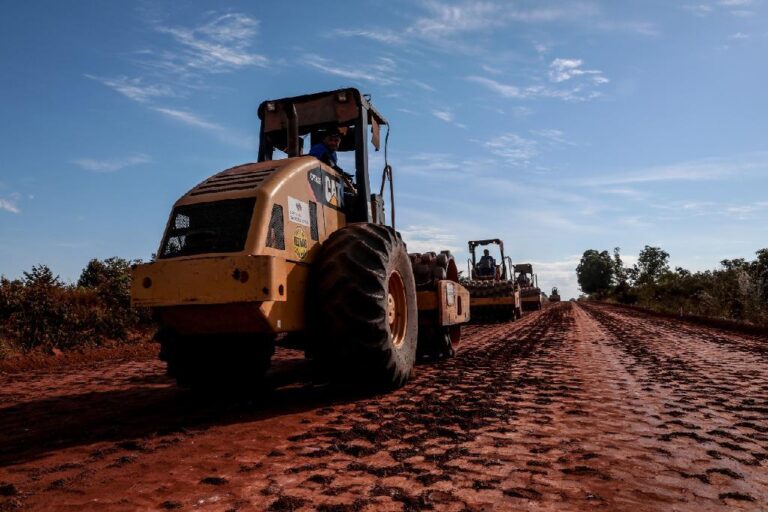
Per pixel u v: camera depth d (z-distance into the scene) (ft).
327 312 12.68
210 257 11.05
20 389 17.12
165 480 7.55
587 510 6.32
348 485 7.16
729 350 25.89
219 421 11.30
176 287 11.10
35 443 9.93
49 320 29.14
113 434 10.39
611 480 7.35
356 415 11.61
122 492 7.12
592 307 131.95
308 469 7.88
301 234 13.10
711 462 8.18
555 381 16.33
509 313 63.62
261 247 11.50
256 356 14.56
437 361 22.12
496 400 13.26
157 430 10.55
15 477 7.94
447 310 21.11
